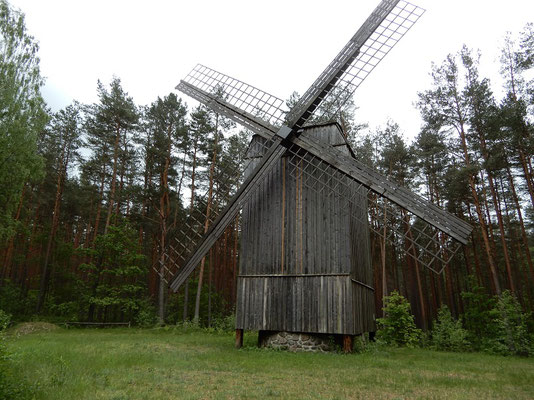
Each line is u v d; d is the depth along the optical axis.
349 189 16.48
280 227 16.95
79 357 11.32
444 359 15.34
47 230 38.38
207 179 37.38
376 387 8.71
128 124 35.09
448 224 13.76
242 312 16.58
